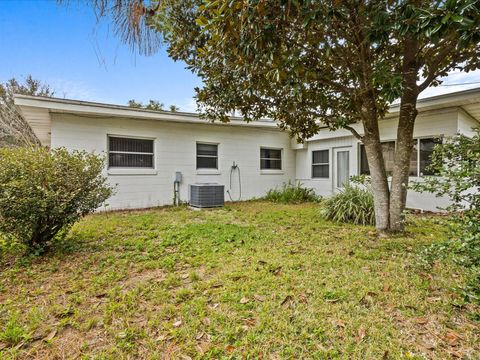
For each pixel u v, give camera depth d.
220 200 8.29
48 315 2.26
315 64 4.00
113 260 3.49
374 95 4.50
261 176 10.61
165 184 8.61
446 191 2.34
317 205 8.52
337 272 3.05
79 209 3.89
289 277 2.90
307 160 10.80
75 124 7.27
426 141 7.15
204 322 2.13
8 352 1.82
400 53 4.16
